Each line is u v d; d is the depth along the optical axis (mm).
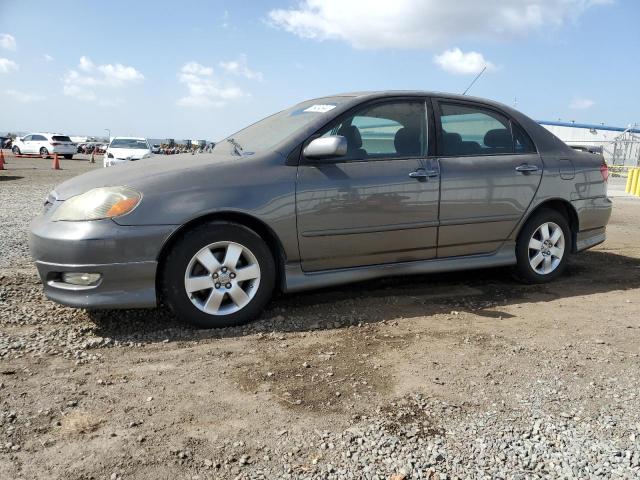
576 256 6504
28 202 11297
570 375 3059
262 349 3400
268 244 4008
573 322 3998
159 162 4117
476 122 4754
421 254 4461
